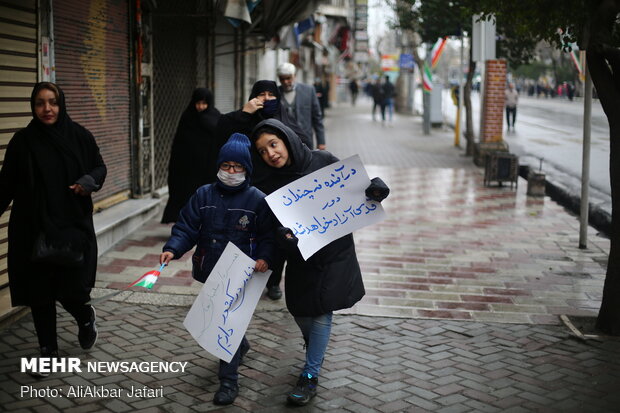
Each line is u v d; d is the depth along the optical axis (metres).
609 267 5.27
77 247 4.21
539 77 48.34
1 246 5.48
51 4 6.28
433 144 21.00
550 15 5.50
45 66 6.22
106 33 8.16
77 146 4.36
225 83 14.18
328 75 55.91
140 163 9.23
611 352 4.94
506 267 7.26
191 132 7.90
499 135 15.78
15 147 4.22
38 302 4.25
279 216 3.97
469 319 5.64
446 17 15.38
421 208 10.59
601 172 14.77
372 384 4.33
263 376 4.44
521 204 11.05
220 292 3.96
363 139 22.56
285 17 12.57
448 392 4.23
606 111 5.16
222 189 4.09
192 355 4.75
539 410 4.00
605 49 5.02
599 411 4.00
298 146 4.17
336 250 4.11
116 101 8.55
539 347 5.03
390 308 5.87
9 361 4.52
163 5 10.92
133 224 8.37
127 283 6.33
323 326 4.12
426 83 24.39
